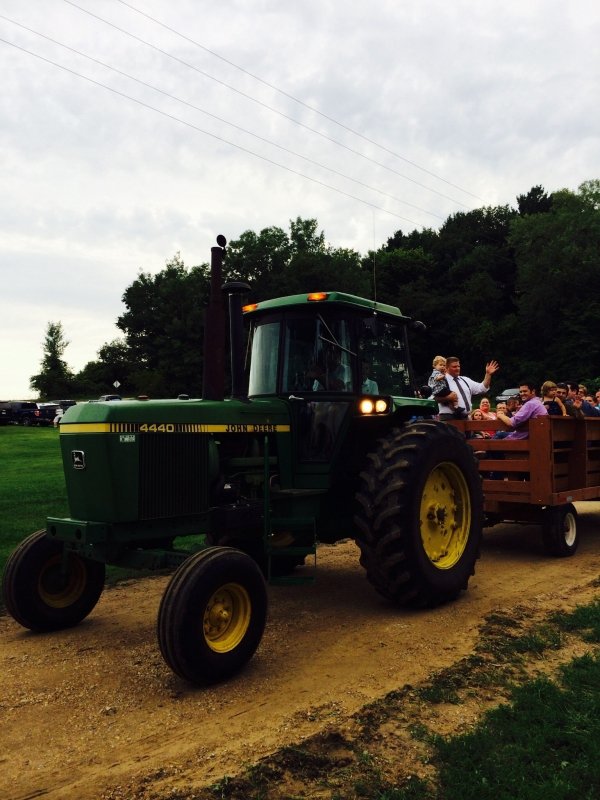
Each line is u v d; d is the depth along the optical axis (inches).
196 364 2486.5
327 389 207.2
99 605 210.8
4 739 123.6
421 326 249.9
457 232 3102.9
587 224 1946.4
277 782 105.7
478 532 216.8
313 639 175.3
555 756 109.8
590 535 314.5
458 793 100.1
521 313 2108.8
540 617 185.2
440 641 169.5
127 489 161.8
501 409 344.8
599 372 1888.5
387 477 194.5
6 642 178.7
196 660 142.1
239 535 193.6
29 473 581.3
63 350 3090.6
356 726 123.1
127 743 120.6
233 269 2581.2
